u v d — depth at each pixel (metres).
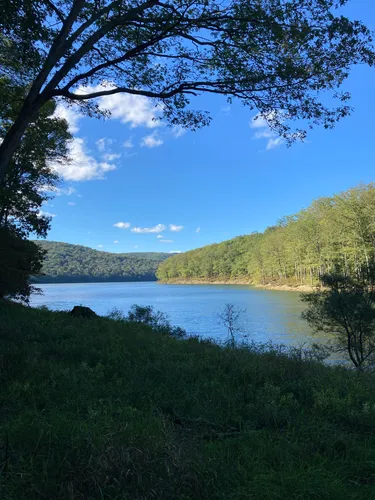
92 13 7.48
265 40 6.67
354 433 3.79
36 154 16.91
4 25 6.08
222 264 146.62
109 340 8.72
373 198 53.59
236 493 2.61
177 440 3.24
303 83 6.95
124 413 3.87
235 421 4.04
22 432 3.10
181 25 7.00
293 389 5.27
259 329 22.91
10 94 11.06
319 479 2.79
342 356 14.33
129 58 7.76
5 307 14.38
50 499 2.39
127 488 2.49
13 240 15.34
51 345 7.46
